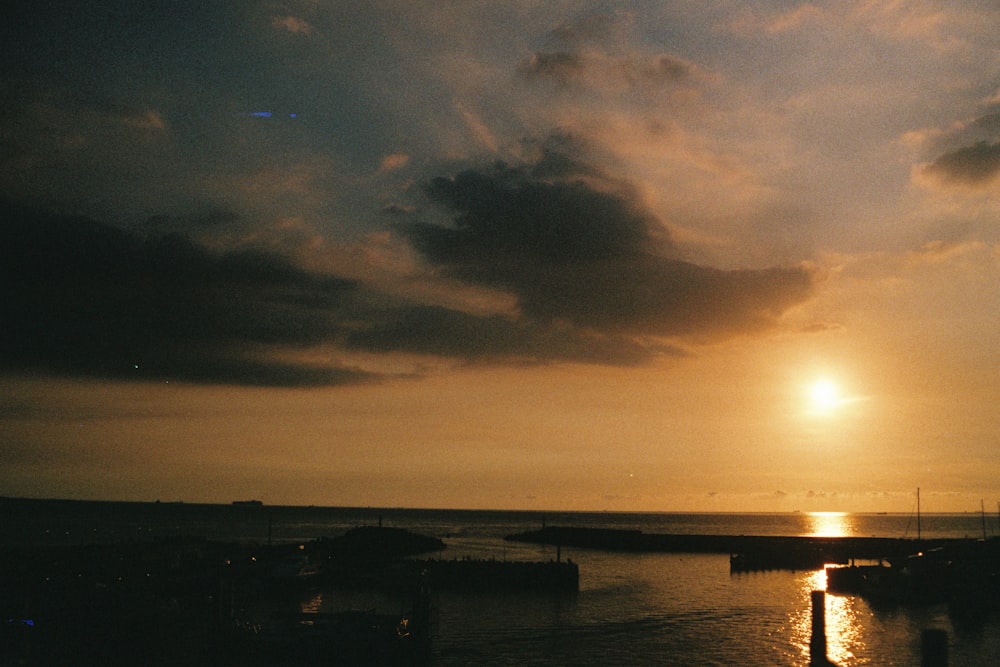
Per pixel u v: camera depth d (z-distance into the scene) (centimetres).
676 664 5994
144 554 12312
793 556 14862
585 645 6688
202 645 6425
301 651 6184
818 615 5688
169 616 6662
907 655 6362
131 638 6425
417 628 6556
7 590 7206
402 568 11444
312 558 12162
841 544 17175
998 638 7106
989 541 11525
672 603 9288
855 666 5956
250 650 6231
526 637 7050
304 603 9319
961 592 9238
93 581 8031
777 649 6538
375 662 6125
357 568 11831
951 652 6488
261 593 10206
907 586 9456
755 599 9631
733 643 6775
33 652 6072
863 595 9756
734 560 13575
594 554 17588
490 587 10844
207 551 13662
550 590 10600
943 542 17600
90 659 6022
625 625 7669
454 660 6188
